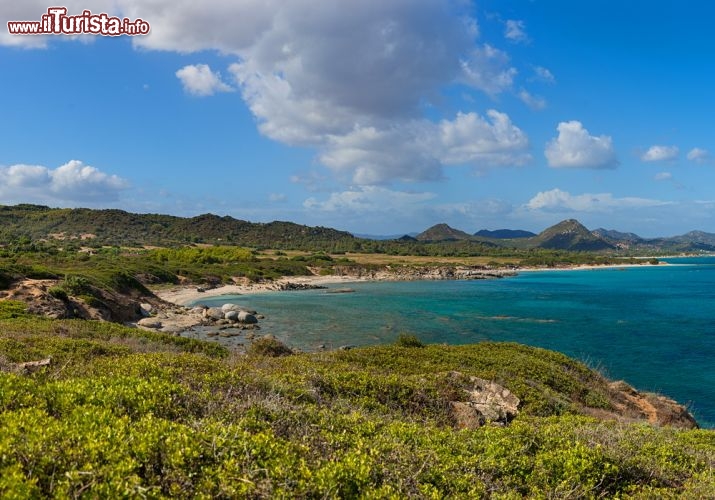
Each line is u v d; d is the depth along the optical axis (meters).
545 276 162.12
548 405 17.31
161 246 161.88
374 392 13.82
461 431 10.98
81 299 44.50
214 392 10.72
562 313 70.75
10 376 8.69
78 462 5.79
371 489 6.59
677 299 89.88
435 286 118.94
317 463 6.97
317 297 90.19
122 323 48.69
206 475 6.03
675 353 44.53
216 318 59.06
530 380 20.48
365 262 165.62
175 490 5.64
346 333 53.59
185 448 6.34
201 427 7.60
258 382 11.84
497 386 16.47
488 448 9.53
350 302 82.88
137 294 62.03
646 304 82.19
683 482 9.53
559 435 10.92
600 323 61.62
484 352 24.83
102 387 9.02
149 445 6.34
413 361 21.02
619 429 12.34
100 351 17.81
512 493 7.79
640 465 9.76
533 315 68.62
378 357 21.12
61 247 123.56
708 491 8.73
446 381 16.17
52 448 5.90
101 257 98.88
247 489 5.80
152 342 24.70
